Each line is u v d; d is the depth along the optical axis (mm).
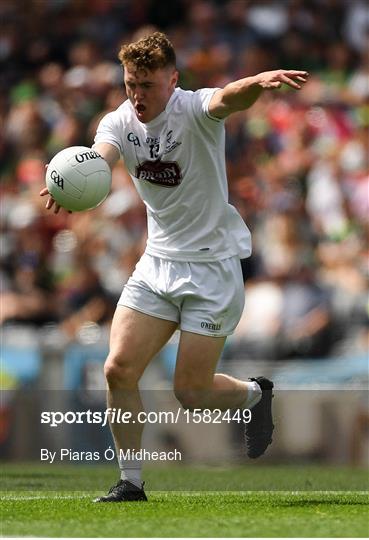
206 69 51906
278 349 37469
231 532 14828
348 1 54656
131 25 59000
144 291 18969
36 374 35750
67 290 42188
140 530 14977
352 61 52656
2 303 42469
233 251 19312
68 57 59688
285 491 21828
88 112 52281
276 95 48938
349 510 17234
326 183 43094
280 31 54281
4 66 59688
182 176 18688
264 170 45406
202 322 18906
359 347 36906
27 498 19781
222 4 56906
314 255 40531
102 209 44688
